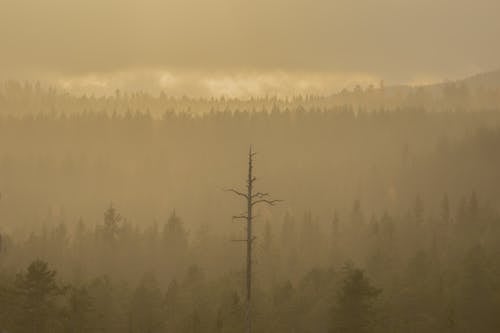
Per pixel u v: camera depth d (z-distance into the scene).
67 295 100.81
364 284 79.00
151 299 113.19
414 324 105.69
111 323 101.12
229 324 99.69
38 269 74.31
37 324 73.19
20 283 74.38
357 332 77.31
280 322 107.31
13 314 73.56
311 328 109.44
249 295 48.16
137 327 104.38
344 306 79.12
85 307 83.00
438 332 105.44
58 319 78.12
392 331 97.25
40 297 74.31
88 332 82.62
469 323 113.25
